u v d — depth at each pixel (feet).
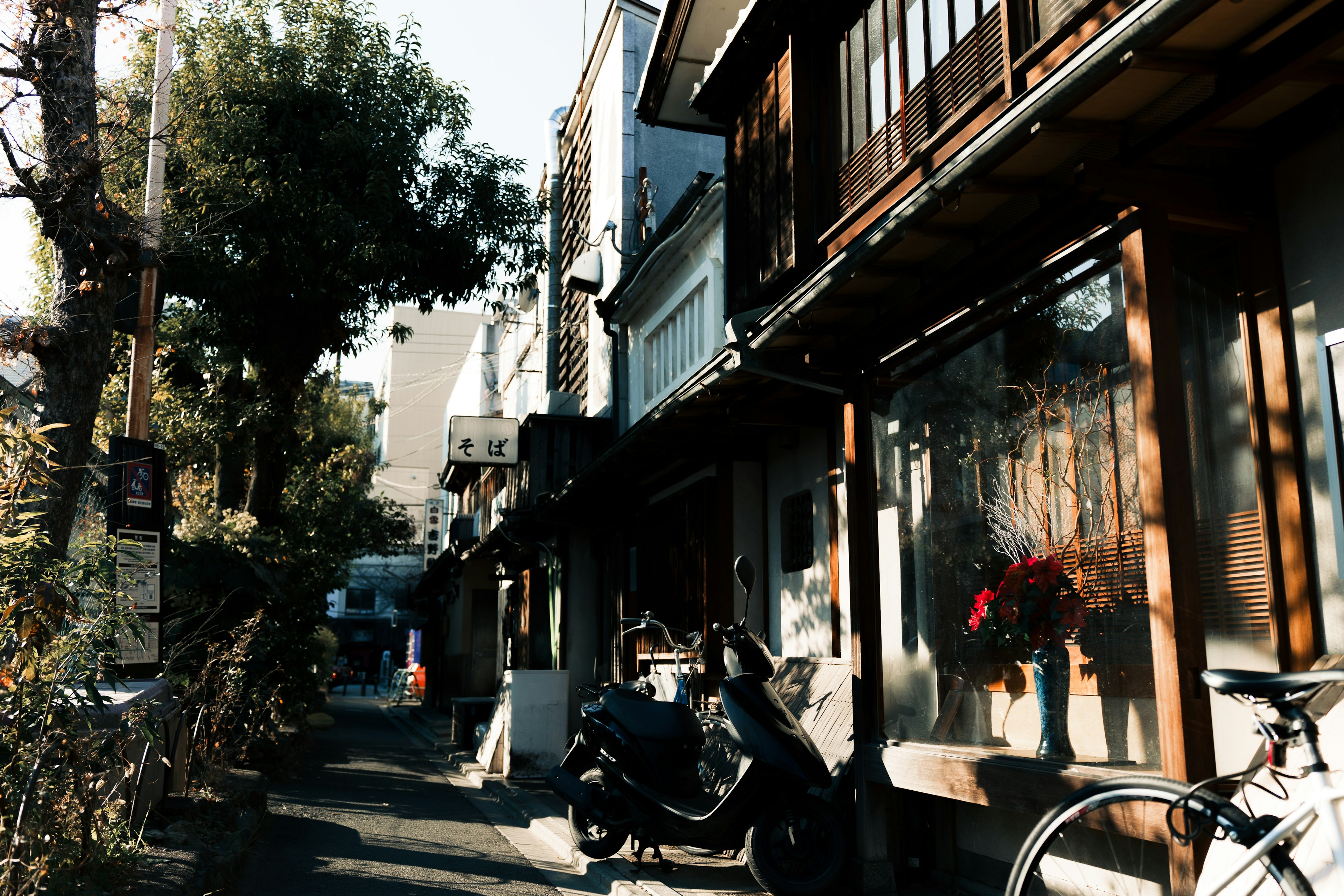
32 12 21.25
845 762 19.30
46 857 12.40
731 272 30.14
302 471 60.95
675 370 40.68
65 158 21.26
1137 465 13.62
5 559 12.82
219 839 19.54
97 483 24.71
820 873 17.99
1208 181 12.81
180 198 42.09
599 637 44.80
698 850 22.07
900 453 19.11
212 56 44.91
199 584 34.32
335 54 47.14
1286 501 12.41
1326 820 7.50
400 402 159.63
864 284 17.76
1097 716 14.21
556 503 41.11
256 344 47.50
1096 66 10.89
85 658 13.71
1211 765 11.35
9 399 22.06
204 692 27.02
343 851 22.21
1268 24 10.23
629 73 51.16
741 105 29.99
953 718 17.28
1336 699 9.48
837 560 23.12
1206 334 13.60
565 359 63.46
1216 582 13.24
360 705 104.27
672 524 32.42
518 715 37.11
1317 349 12.05
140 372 28.14
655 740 20.03
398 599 166.40
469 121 51.11
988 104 16.87
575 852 22.56
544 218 57.93
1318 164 12.26
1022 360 16.17
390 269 47.44
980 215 15.01
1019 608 15.11
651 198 48.80
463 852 23.20
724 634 19.22
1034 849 9.49
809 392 23.20
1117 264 13.88
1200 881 9.29
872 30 22.82
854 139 23.52
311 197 44.50
